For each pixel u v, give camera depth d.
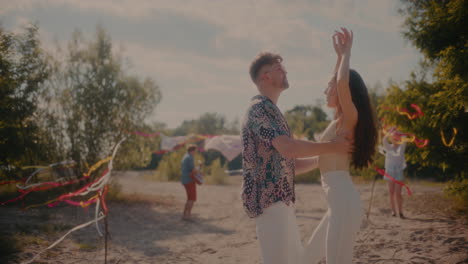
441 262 3.59
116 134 9.40
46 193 8.48
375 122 2.38
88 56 9.38
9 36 8.27
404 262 3.66
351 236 2.17
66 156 8.88
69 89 9.20
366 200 8.74
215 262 4.20
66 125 9.01
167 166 19.72
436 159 6.59
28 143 8.36
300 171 2.55
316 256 2.34
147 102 9.76
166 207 8.91
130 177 21.09
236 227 6.54
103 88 9.37
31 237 4.93
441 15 6.38
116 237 5.46
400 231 5.05
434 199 8.16
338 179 2.28
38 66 8.65
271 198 2.06
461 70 5.62
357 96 2.33
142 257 4.41
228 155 15.09
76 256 4.31
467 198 6.70
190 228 6.44
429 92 7.08
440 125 6.25
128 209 8.25
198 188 14.76
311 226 6.17
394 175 6.45
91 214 7.29
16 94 8.38
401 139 6.45
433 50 7.01
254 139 2.12
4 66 8.04
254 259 4.30
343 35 2.32
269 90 2.26
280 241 2.02
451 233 4.75
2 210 7.13
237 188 14.98
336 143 2.03
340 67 2.24
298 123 18.17
